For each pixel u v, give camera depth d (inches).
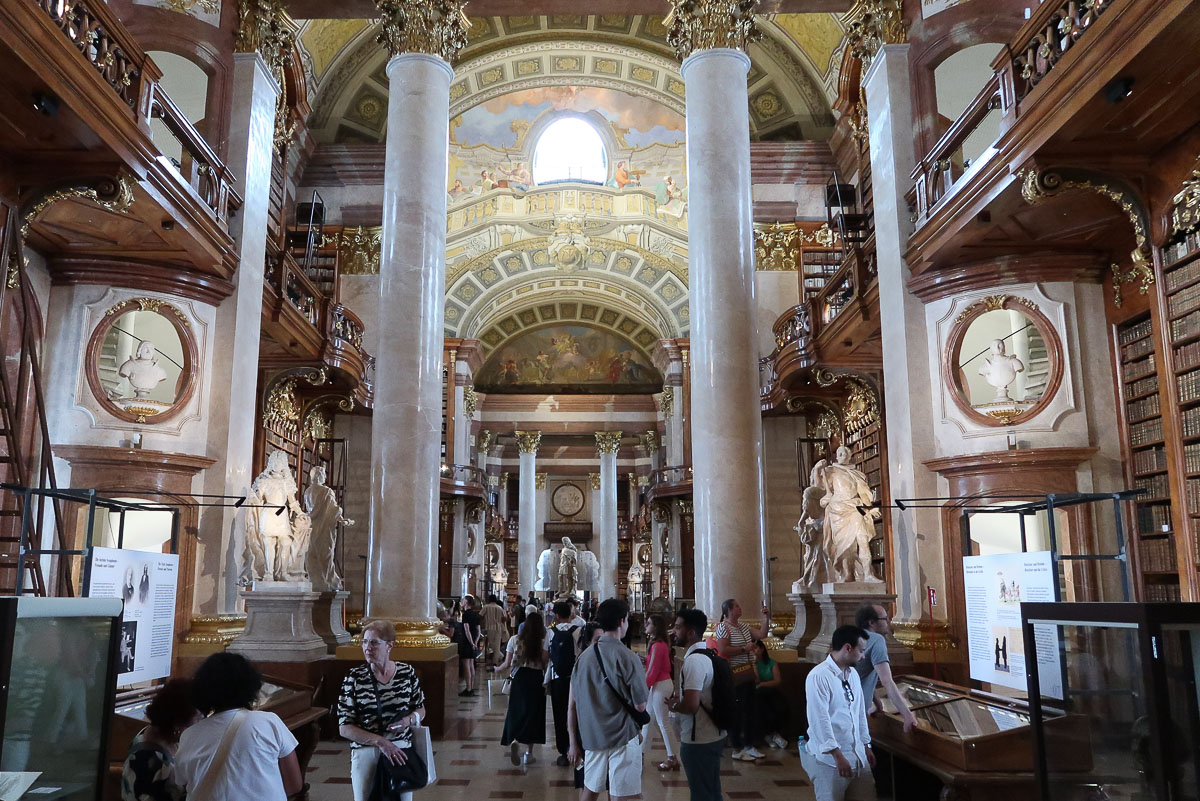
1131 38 223.9
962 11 389.7
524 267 1108.5
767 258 738.2
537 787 272.1
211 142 410.3
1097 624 115.3
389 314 395.2
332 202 753.0
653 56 787.4
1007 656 236.4
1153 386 326.3
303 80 547.5
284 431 613.3
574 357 1432.1
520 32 778.2
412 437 384.5
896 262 387.9
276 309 472.4
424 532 381.1
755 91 769.6
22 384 285.4
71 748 101.5
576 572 1188.5
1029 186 280.1
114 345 385.7
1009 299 357.1
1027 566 227.0
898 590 367.2
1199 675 104.3
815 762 185.2
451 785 274.7
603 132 902.4
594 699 191.5
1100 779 116.0
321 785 262.4
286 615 351.9
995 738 179.0
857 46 431.2
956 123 339.3
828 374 565.3
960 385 362.3
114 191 292.8
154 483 363.6
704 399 378.3
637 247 1018.1
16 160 289.4
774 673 324.8
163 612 251.6
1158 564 320.5
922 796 214.8
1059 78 253.8
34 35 236.7
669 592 1259.8
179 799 130.4
